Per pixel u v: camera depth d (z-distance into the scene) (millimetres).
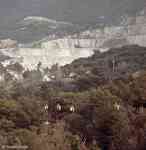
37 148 54531
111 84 98938
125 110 78625
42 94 114562
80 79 153750
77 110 81875
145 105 87000
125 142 71312
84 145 67188
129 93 89562
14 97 104688
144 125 73438
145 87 90812
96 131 74688
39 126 66125
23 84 156375
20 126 66125
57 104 83250
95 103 81000
